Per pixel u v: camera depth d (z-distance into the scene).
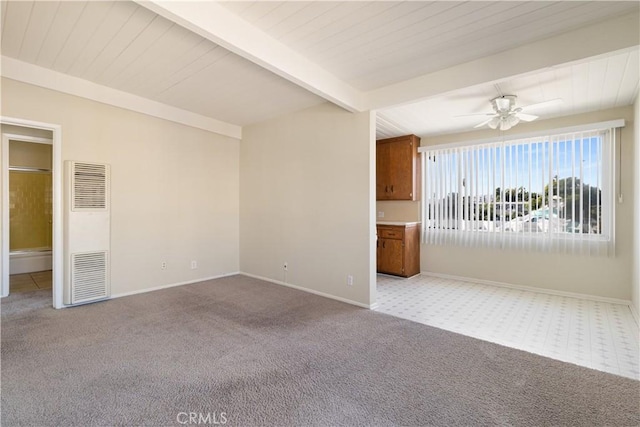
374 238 3.58
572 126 3.95
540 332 2.86
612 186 3.74
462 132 4.95
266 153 4.67
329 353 2.40
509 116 3.45
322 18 2.21
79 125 3.41
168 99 3.90
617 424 1.63
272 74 3.15
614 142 3.73
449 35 2.40
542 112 3.92
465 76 2.85
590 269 3.92
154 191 4.07
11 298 3.65
